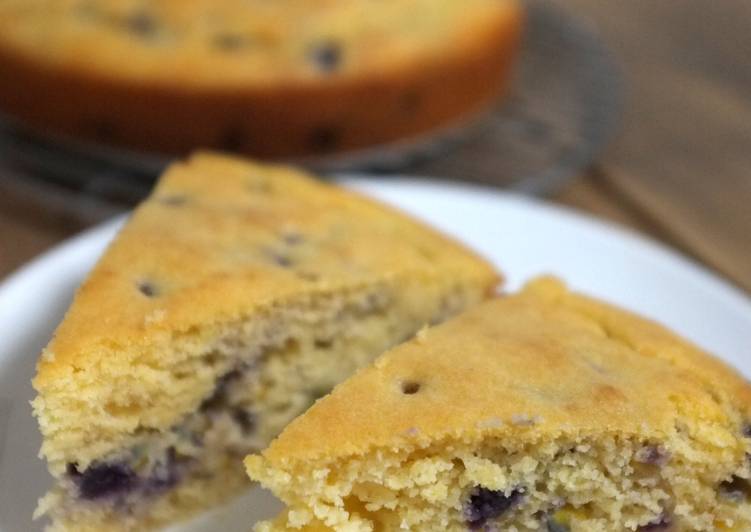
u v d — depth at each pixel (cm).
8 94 38
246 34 38
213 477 30
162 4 38
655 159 42
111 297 28
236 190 33
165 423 29
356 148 39
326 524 26
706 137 43
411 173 40
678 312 33
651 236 38
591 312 30
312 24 38
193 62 37
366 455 26
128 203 37
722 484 27
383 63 38
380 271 31
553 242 34
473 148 41
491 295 32
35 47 37
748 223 39
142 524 29
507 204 35
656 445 26
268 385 30
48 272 31
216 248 30
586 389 27
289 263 30
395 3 39
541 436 26
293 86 37
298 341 30
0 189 38
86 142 38
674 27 50
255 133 38
